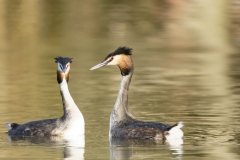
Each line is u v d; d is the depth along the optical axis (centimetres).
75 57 2841
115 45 3186
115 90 2066
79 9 4203
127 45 3203
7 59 2809
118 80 2267
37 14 4016
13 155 1252
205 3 4169
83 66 2595
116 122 1431
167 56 2880
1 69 2550
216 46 3181
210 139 1364
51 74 2417
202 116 1627
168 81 2250
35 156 1245
